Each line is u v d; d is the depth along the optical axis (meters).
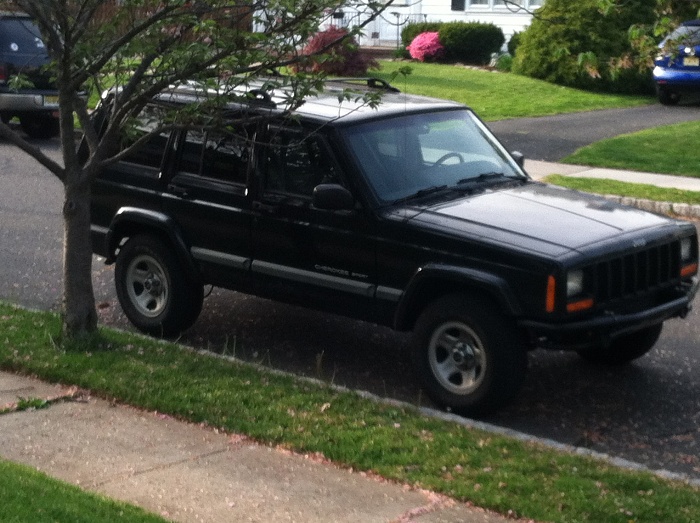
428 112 8.14
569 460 6.01
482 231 6.89
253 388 7.10
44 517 4.71
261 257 7.92
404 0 27.84
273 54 7.36
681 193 14.28
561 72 25.81
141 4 7.10
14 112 18.52
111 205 8.73
